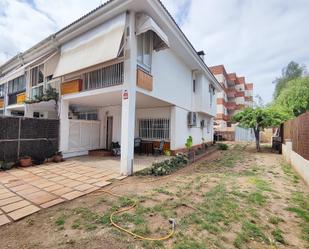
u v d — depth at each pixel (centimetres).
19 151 830
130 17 705
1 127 779
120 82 769
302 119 716
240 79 4178
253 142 2516
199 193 515
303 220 375
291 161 948
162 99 977
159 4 702
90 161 948
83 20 771
